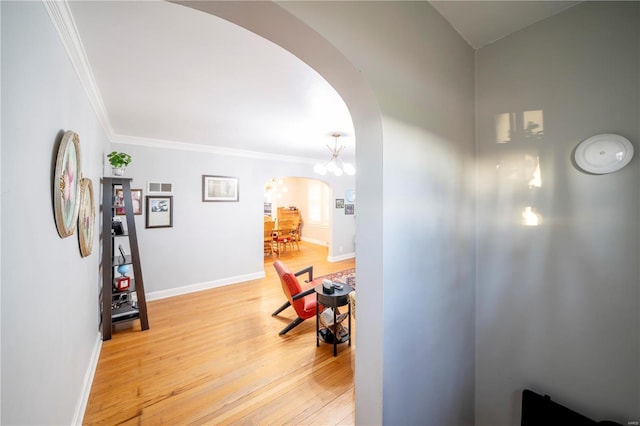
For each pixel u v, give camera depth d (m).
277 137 3.68
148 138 3.71
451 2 1.21
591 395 1.18
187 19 1.29
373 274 1.02
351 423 1.69
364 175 1.03
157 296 3.88
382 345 1.01
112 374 2.15
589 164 1.17
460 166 1.42
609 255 1.13
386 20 1.00
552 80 1.28
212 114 2.70
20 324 0.87
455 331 1.41
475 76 1.55
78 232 1.64
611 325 1.13
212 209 4.38
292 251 7.50
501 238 1.46
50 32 1.13
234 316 3.31
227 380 2.09
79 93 1.67
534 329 1.35
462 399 1.47
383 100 0.97
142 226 3.75
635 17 1.08
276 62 1.71
